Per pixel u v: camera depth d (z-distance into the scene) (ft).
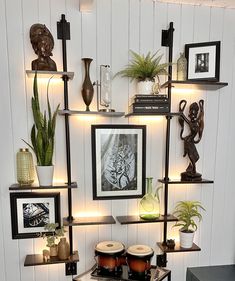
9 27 4.88
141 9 5.32
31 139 4.90
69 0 5.05
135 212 5.61
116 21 5.26
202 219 5.90
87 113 4.85
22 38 4.93
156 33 5.41
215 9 5.58
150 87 5.12
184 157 5.72
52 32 5.02
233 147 5.94
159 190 5.68
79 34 5.14
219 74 5.50
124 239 5.59
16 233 5.13
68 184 5.01
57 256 5.02
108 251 4.65
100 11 5.18
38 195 5.14
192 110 5.53
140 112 4.99
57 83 5.12
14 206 5.09
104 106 5.20
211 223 5.95
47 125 4.83
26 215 5.16
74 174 5.32
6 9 4.85
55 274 5.31
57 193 5.19
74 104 5.21
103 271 4.70
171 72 5.40
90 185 5.41
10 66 4.94
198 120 5.53
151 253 4.65
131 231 5.60
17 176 4.97
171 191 5.72
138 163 5.53
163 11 5.40
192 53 5.44
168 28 5.44
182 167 5.72
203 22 5.56
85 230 5.41
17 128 5.05
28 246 5.21
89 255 5.46
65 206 5.32
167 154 5.44
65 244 4.99
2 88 4.95
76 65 5.17
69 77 4.96
